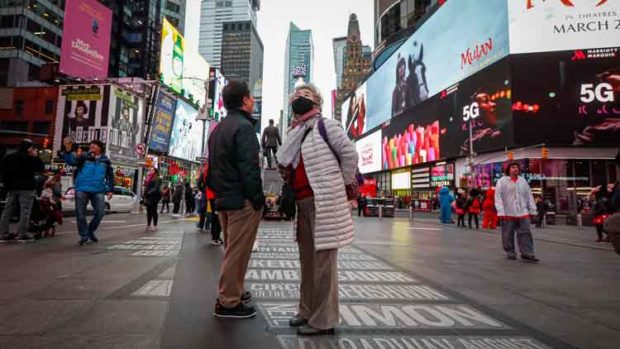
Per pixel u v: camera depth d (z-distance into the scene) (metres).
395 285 4.37
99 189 7.32
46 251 6.23
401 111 52.50
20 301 3.29
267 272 4.90
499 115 33.12
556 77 31.05
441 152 41.97
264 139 15.91
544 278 5.09
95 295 3.53
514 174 7.16
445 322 3.04
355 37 160.75
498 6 33.78
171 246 7.14
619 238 2.79
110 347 2.33
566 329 2.93
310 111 3.08
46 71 44.38
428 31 45.59
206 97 24.48
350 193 3.17
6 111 44.34
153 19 81.88
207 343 2.45
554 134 30.66
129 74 79.00
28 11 56.91
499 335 2.76
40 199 8.39
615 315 3.33
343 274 4.98
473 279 4.87
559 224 23.27
